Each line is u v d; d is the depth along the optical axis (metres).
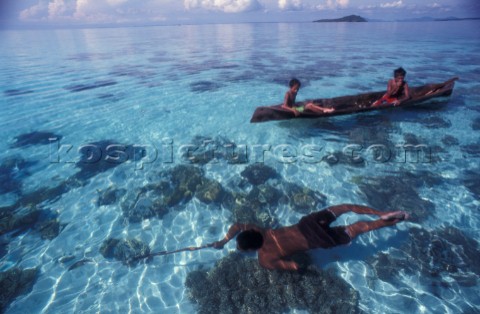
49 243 4.88
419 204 5.38
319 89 12.36
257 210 5.45
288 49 25.08
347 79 13.90
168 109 10.31
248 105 10.55
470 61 17.67
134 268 4.48
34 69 17.34
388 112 9.08
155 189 6.14
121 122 9.27
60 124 9.20
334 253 4.54
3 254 4.67
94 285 4.22
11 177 6.55
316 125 8.48
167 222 5.32
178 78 14.70
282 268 4.11
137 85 13.46
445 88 9.56
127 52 24.73
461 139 7.53
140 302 3.99
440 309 3.75
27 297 4.04
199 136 8.27
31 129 8.86
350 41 30.64
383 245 4.64
